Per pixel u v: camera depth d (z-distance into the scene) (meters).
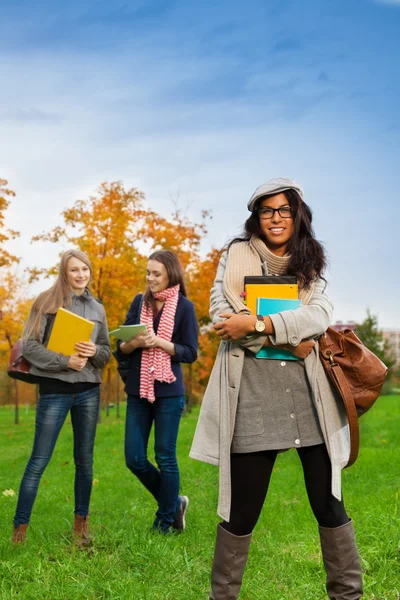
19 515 4.63
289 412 2.87
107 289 20.05
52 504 6.64
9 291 23.59
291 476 7.63
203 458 2.85
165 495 4.99
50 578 3.84
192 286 21.88
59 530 5.05
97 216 19.70
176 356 5.09
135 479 8.13
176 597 3.54
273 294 2.92
